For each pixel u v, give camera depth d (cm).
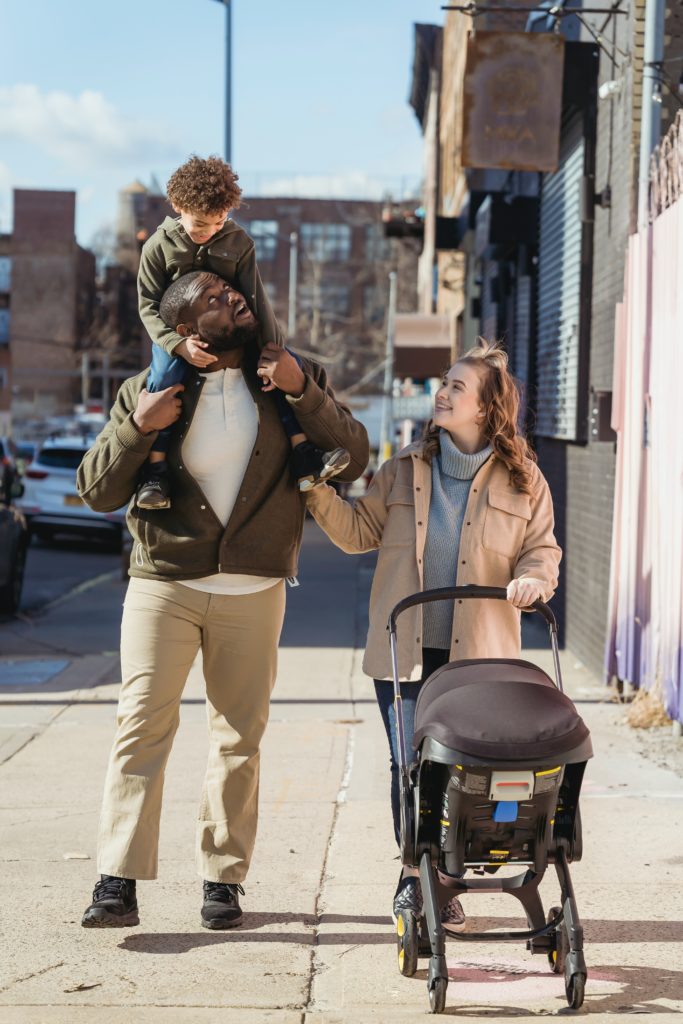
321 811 629
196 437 452
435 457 451
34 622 1379
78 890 512
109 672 1054
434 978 379
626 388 886
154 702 461
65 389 8819
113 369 9000
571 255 1138
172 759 741
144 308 458
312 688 977
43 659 1124
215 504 456
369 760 740
